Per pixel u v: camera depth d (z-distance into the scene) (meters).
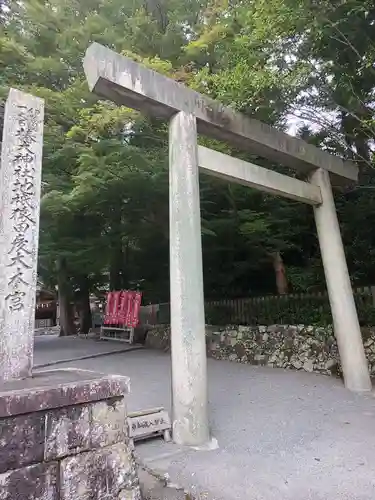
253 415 4.79
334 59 5.96
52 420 2.35
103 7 7.80
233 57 5.86
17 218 3.01
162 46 7.32
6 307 2.84
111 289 13.44
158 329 11.10
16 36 7.73
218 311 10.34
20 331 2.87
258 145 5.50
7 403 2.16
